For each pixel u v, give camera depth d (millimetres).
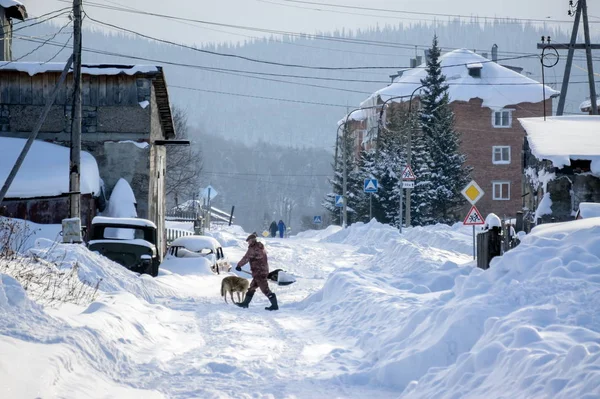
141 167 104625
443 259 83188
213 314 50844
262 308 58375
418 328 33375
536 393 20078
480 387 23078
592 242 32312
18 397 21531
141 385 28172
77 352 28203
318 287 78938
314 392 28234
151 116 105562
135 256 72812
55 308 37031
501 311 28906
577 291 28062
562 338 23641
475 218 78438
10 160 97812
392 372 29844
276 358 34688
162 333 40500
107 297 46594
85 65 105062
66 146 105375
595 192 95750
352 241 165500
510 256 33969
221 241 154625
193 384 28531
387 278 60500
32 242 79312
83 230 80875
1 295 30875
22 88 106312
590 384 18531
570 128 111812
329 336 42688
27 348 26312
